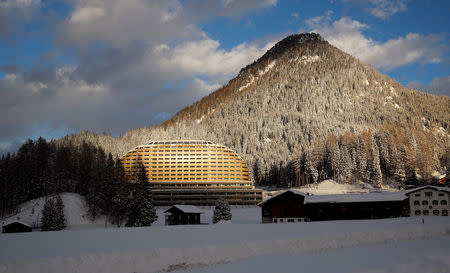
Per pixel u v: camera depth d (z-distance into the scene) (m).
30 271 35.19
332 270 37.28
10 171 145.50
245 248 44.19
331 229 57.19
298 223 67.56
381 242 51.53
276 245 46.06
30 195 145.50
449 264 39.56
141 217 98.75
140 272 37.41
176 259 40.00
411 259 41.38
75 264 36.66
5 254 37.72
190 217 105.19
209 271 37.19
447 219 74.00
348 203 92.50
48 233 52.19
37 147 162.75
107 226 121.00
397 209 89.25
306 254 44.06
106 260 37.72
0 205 135.88
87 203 134.88
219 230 55.75
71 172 162.25
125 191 124.38
